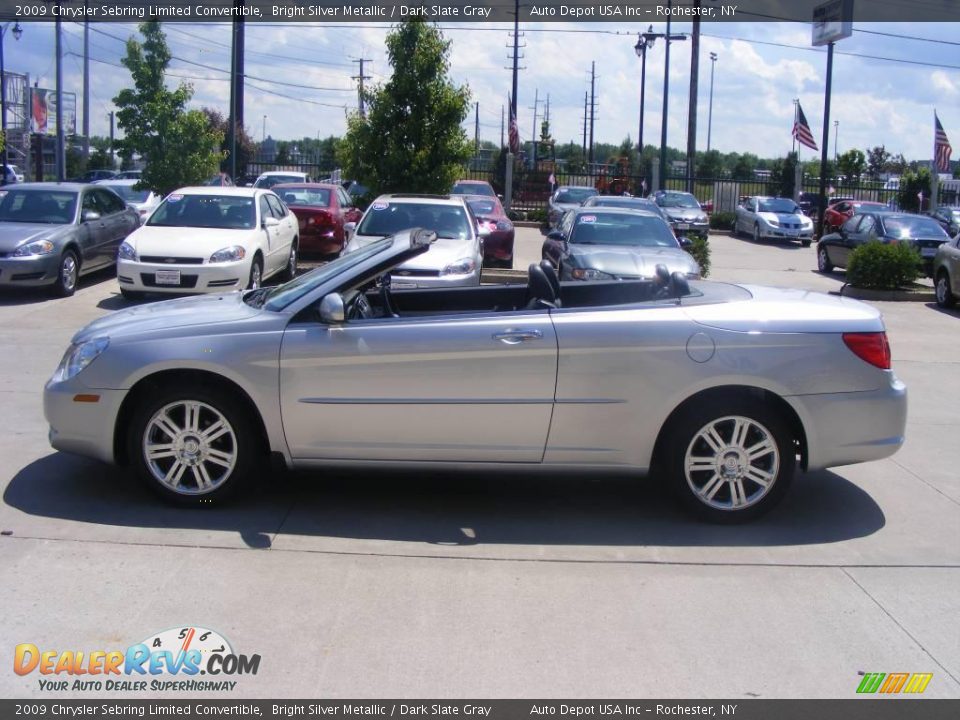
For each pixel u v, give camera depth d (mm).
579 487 6234
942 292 15461
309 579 4703
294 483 6113
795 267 23078
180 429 5496
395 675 3879
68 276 13305
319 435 5434
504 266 18531
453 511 5719
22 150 41062
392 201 12812
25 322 11344
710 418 5430
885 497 6172
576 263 12156
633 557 5102
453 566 4918
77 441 5555
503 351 5336
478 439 5426
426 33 16578
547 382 5359
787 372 5371
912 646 4219
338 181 30766
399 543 5195
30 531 5168
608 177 40531
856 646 4207
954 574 4980
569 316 5426
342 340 5359
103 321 5910
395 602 4492
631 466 5484
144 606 4383
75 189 14219
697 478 5570
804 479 6516
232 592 4543
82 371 5488
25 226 13273
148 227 13117
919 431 7820
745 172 55688
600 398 5375
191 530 5266
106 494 5762
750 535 5453
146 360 5395
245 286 12586
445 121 16844
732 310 5477
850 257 17016
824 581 4859
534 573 4863
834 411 5426
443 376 5359
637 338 5348
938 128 31641
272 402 5391
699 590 4719
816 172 60500
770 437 5457
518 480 6328
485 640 4164
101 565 4781
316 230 17797
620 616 4418
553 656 4047
